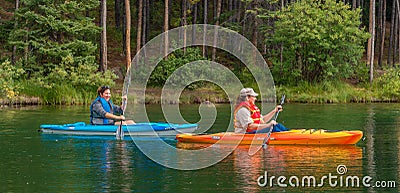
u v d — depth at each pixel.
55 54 44.03
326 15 52.56
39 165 18.47
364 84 53.19
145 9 55.31
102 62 46.78
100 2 49.25
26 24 45.31
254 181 16.42
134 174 17.28
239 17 54.78
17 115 33.09
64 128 25.55
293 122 30.22
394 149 21.41
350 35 52.38
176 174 17.30
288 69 52.53
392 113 35.81
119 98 41.66
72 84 44.00
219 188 15.65
